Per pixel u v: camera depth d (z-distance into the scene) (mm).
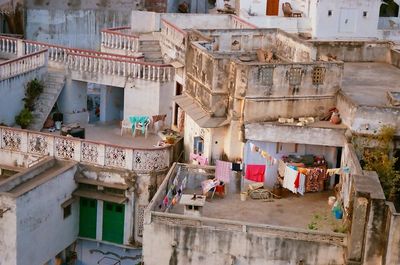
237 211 28391
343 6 45938
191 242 26109
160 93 36812
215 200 29406
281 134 28922
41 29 48812
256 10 48281
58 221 31562
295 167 29078
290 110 29719
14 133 33188
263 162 29750
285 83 29359
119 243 33062
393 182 26562
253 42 35750
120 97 40438
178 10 53750
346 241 24859
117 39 41281
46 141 32812
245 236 25656
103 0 49688
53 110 38844
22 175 30297
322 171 29188
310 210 28562
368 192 23141
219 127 30125
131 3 50281
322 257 25312
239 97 29375
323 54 35750
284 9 47719
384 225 22891
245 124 29094
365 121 27812
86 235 33344
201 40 33312
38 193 29750
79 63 38344
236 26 42531
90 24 49719
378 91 31000
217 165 29672
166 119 37344
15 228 28547
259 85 29109
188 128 33875
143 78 37000
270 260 25688
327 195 29859
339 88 30000
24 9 48188
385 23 50656
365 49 36781
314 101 29906
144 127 36719
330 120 29469
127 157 31938
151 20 43562
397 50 36500
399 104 28141
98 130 37906
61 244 32125
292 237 25391
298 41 33812
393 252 22469
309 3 47062
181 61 36250
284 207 28844
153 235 26344
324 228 26812
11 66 35719
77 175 32594
